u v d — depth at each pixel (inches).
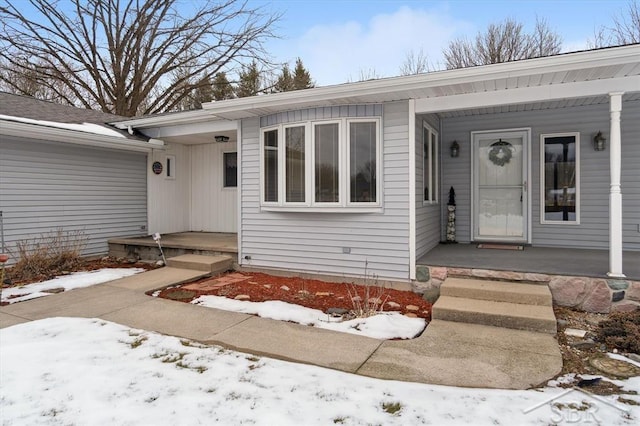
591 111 249.1
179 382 113.3
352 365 123.5
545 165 263.4
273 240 254.1
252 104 229.3
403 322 163.2
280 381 113.9
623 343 134.2
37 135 259.4
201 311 179.3
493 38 749.9
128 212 335.9
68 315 175.8
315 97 211.8
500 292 170.6
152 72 650.2
